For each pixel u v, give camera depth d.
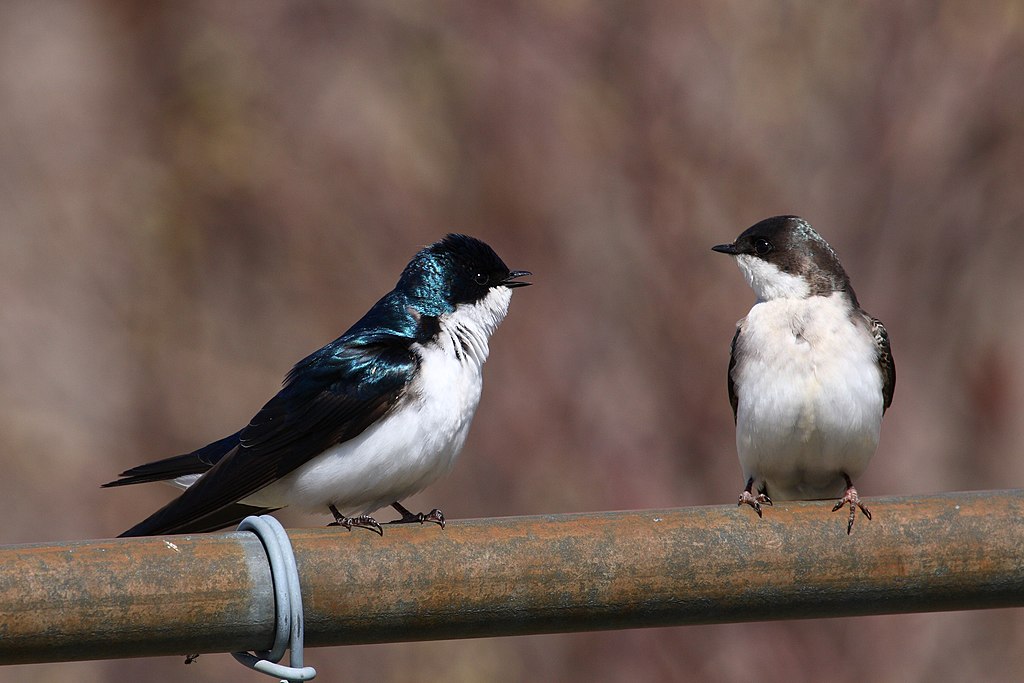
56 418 16.34
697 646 13.45
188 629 4.43
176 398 16.47
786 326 6.91
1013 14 15.77
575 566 4.70
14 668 14.08
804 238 7.14
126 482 7.21
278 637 4.45
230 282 16.80
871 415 6.83
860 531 4.86
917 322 15.44
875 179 15.59
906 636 13.70
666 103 15.25
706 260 14.71
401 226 15.98
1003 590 4.96
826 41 15.78
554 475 13.91
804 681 13.38
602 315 14.52
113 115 18.28
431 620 4.66
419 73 16.02
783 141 15.59
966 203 15.63
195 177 17.17
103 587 4.34
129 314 17.00
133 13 18.30
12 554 4.32
